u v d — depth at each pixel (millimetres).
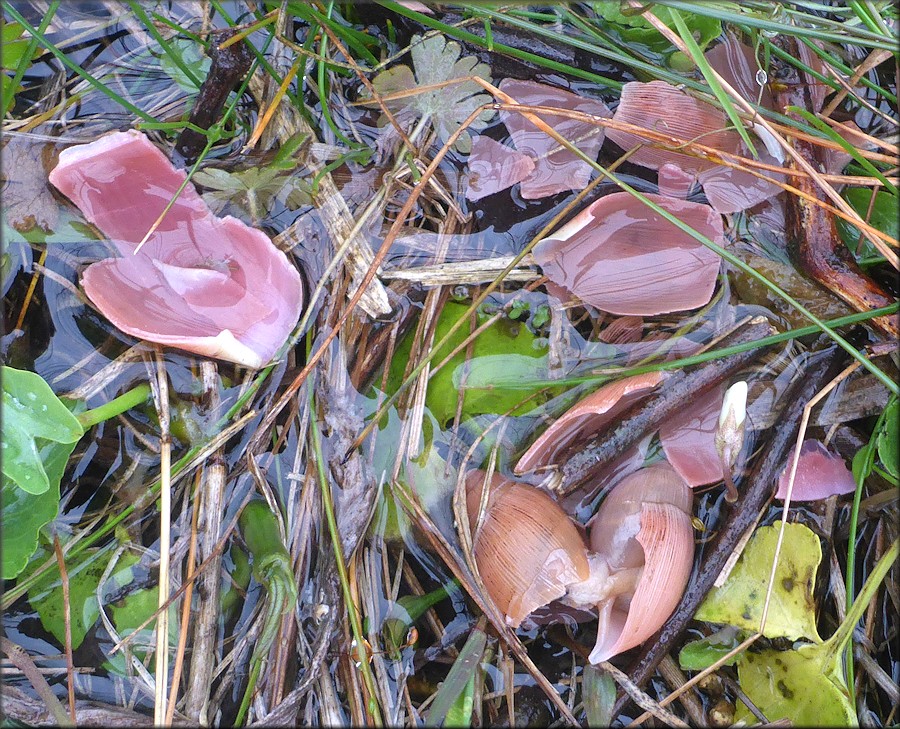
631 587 188
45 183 205
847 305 203
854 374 203
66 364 203
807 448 201
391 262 208
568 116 203
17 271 204
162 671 189
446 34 214
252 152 213
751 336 201
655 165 210
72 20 219
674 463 197
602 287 203
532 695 194
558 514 192
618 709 192
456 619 197
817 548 194
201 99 210
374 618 195
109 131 214
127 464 200
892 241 199
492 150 211
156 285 199
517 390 202
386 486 199
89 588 195
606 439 197
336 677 192
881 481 201
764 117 208
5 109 211
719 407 200
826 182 206
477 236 211
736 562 197
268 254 200
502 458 199
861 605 193
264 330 199
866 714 196
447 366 204
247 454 200
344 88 216
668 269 203
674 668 196
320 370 202
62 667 193
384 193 209
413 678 195
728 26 215
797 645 193
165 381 200
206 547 197
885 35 205
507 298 207
